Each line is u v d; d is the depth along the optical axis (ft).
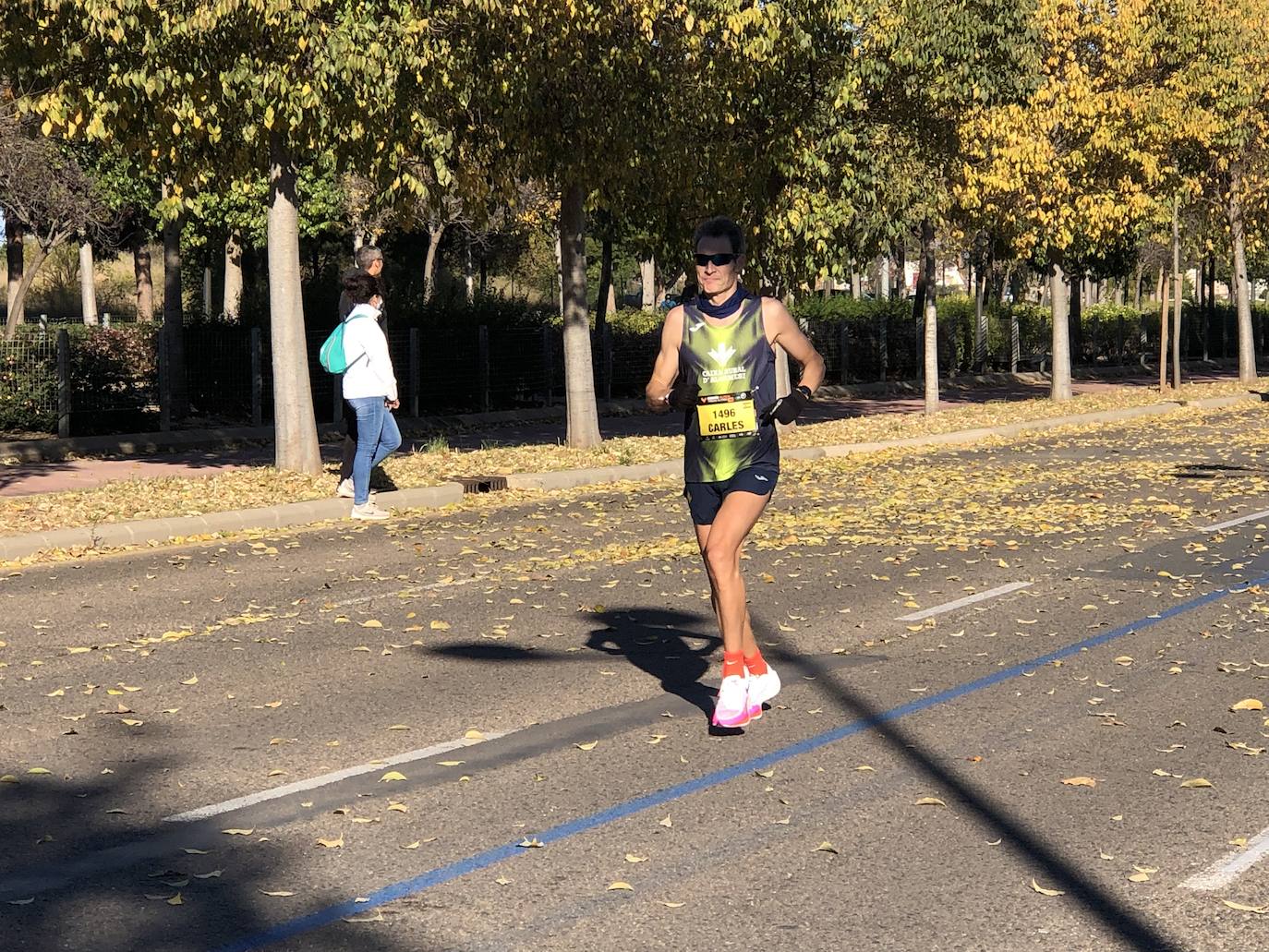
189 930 14.62
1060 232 90.68
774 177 71.41
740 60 61.31
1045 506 48.93
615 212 70.95
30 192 105.91
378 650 27.78
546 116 61.41
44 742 21.62
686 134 65.41
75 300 236.84
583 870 16.25
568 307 66.03
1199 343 179.01
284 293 53.88
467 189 62.39
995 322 143.95
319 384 82.43
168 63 47.88
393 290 94.68
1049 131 91.50
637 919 14.85
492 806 18.52
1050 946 14.19
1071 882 15.90
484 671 25.99
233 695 24.34
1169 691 24.59
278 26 47.47
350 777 19.83
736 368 21.15
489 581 35.35
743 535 21.49
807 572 36.27
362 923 14.78
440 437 72.79
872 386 121.70
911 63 69.67
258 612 31.58
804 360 21.35
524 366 94.27
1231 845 17.10
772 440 21.58
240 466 61.67
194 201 55.98
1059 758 20.63
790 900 15.35
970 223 92.99
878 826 17.71
